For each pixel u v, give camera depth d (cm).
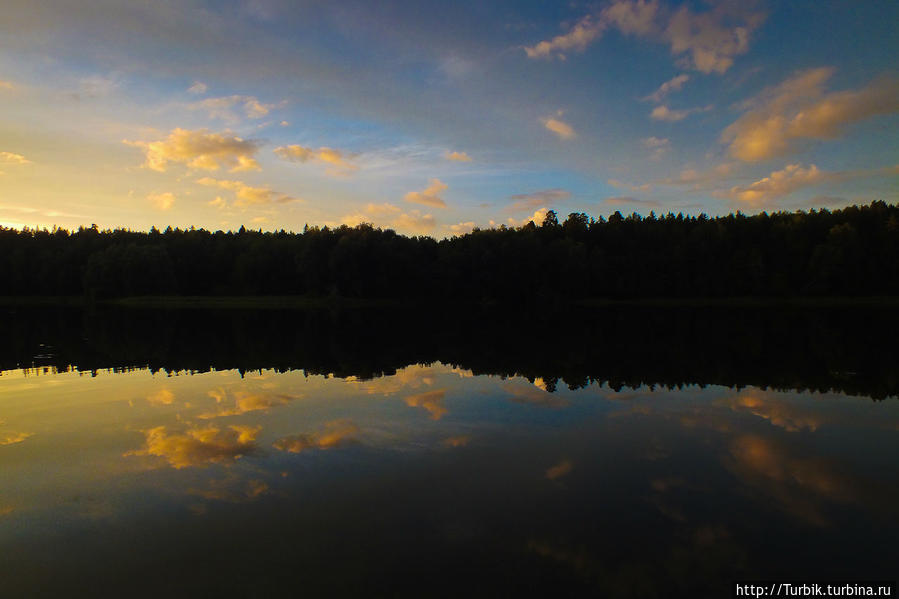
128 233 11438
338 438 1310
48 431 1373
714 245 8638
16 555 770
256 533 827
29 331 4109
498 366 2467
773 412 1584
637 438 1320
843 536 829
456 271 8781
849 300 7819
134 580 706
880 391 1878
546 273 8556
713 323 5050
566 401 1722
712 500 957
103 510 910
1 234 10219
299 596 664
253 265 9762
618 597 663
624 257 8850
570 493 984
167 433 1353
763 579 710
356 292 8912
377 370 2345
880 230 7856
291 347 3222
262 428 1398
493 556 760
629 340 3616
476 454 1191
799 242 8188
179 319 5562
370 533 827
